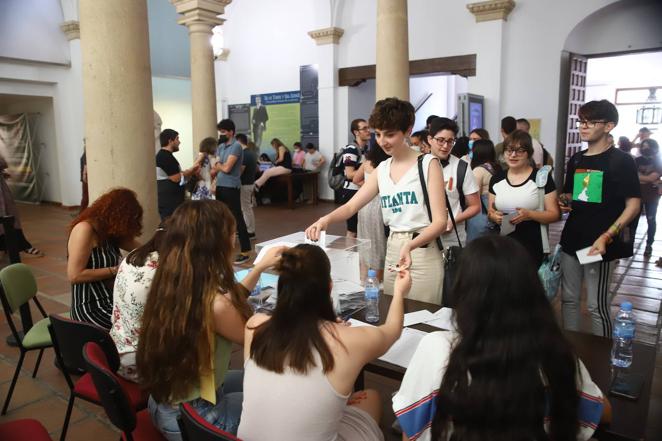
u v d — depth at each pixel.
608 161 2.58
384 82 5.61
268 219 8.94
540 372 1.09
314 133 11.12
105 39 3.31
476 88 8.79
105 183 3.46
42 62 9.70
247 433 1.41
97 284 2.75
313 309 1.40
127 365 2.05
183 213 1.71
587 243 2.66
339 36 10.48
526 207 2.91
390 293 2.51
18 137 11.30
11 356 3.37
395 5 5.47
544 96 8.29
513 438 1.06
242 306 1.73
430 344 1.26
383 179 2.47
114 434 2.50
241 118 12.39
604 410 1.35
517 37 8.41
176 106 12.58
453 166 3.00
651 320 4.01
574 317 2.83
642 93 13.91
